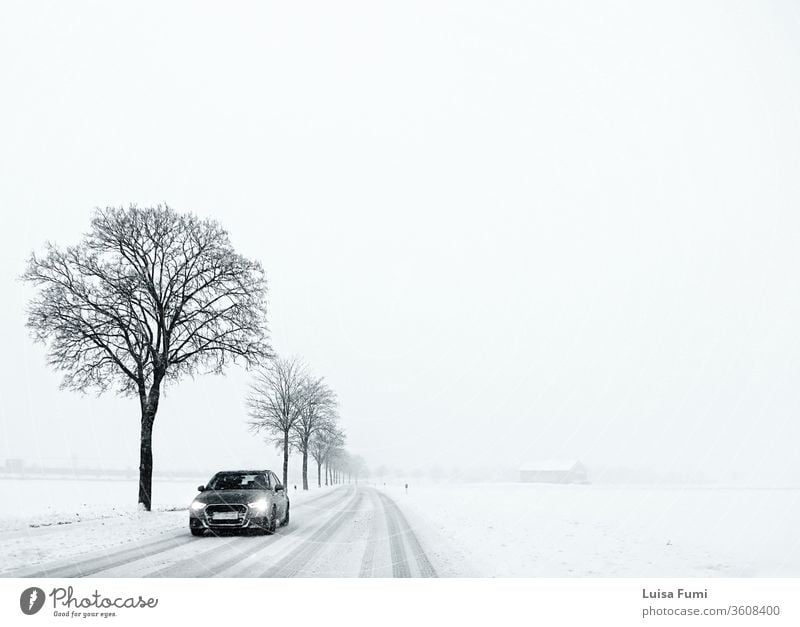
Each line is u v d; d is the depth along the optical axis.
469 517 15.30
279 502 11.41
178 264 18.09
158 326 17.36
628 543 10.30
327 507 19.72
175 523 12.12
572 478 54.38
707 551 9.49
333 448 53.06
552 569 7.42
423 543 9.66
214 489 10.62
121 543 8.69
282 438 35.34
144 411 16.39
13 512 16.38
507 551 8.98
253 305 18.94
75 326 16.08
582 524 13.85
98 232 17.12
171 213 18.20
